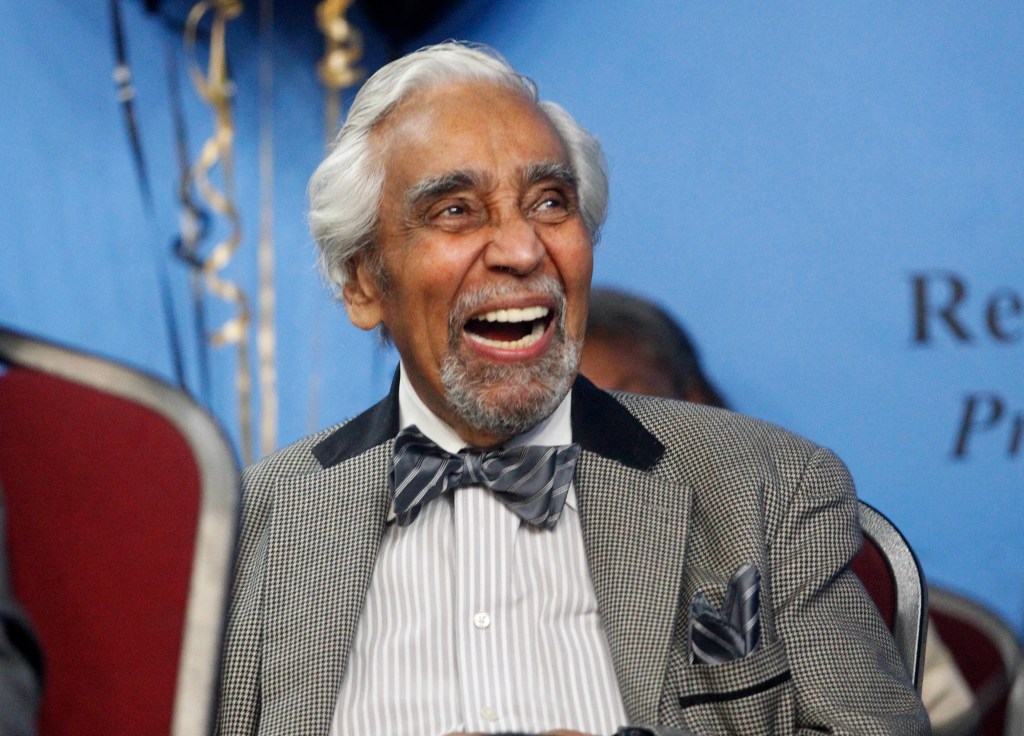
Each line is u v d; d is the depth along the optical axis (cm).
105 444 471
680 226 836
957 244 802
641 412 532
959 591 797
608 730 477
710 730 468
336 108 870
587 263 500
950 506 802
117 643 457
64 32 845
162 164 855
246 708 488
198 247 855
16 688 394
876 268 811
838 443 815
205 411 480
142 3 850
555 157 499
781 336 823
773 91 824
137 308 849
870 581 520
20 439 469
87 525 464
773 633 478
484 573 496
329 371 866
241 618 500
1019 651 613
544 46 858
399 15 872
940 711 611
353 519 508
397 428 535
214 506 469
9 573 432
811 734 466
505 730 470
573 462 504
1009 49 793
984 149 799
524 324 514
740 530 488
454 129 498
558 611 495
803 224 820
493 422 498
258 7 864
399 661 488
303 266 868
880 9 806
